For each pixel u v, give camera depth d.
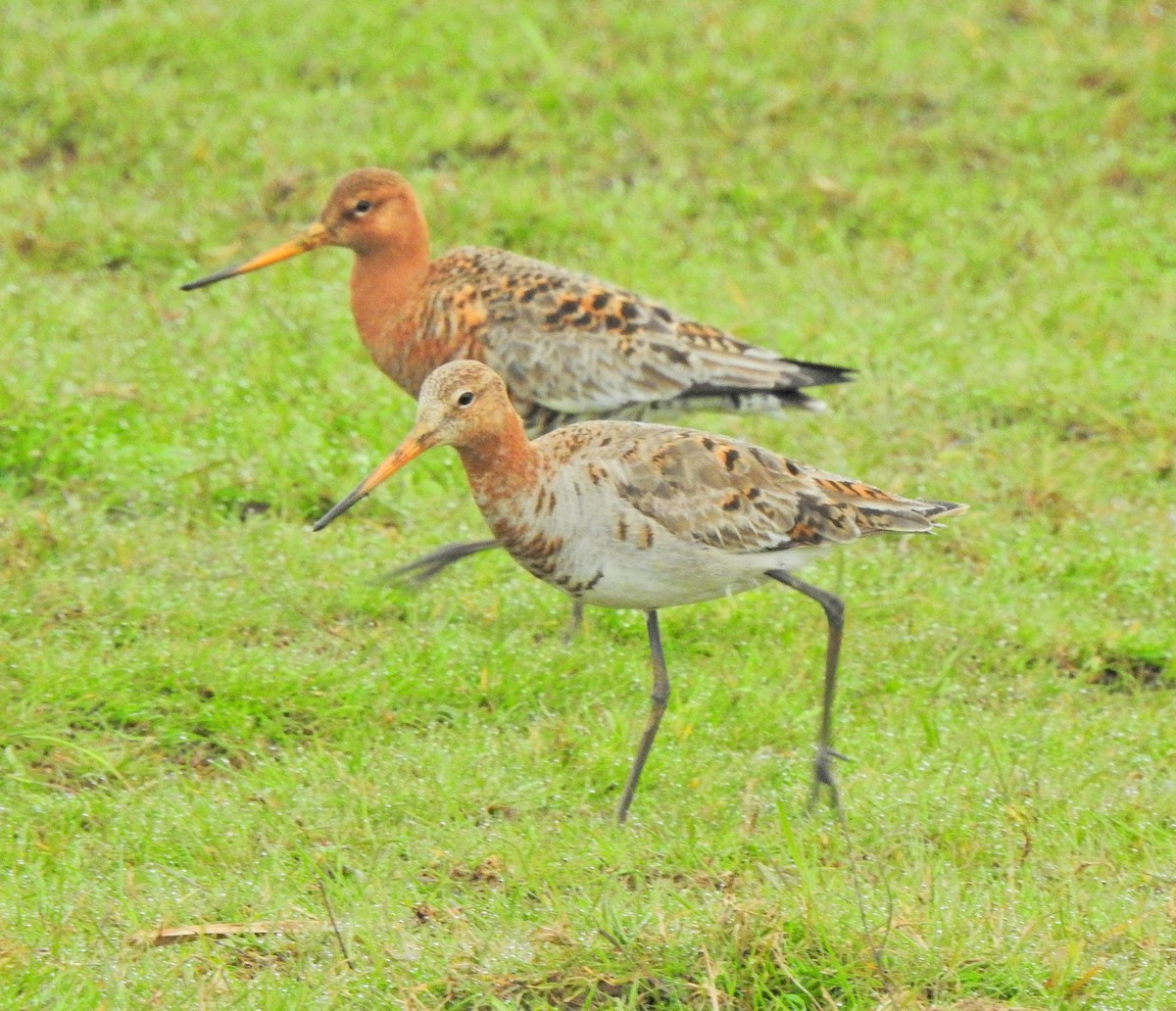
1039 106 18.92
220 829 9.39
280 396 14.12
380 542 12.50
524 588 12.20
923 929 8.49
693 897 8.84
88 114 17.94
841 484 10.43
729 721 10.90
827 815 9.88
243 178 17.42
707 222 17.39
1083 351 15.51
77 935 8.39
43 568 11.73
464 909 8.76
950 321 15.98
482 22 19.73
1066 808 9.94
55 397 13.48
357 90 18.78
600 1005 8.07
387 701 10.76
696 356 12.80
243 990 8.03
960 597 12.32
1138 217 17.61
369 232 13.15
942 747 10.64
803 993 8.16
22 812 9.56
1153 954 8.52
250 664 10.88
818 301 16.20
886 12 20.28
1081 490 13.63
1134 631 12.07
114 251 16.28
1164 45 19.70
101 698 10.48
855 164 18.20
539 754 10.33
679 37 19.69
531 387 12.79
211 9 19.56
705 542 9.95
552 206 17.05
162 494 12.82
